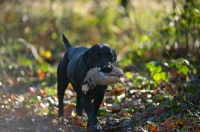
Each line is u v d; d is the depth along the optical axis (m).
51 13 20.20
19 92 12.99
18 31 19.23
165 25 15.96
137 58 15.75
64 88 10.08
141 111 10.07
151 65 11.13
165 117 9.02
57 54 19.09
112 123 9.44
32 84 14.27
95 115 8.66
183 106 9.38
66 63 9.86
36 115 9.63
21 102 10.70
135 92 11.34
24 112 9.71
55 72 15.44
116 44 20.53
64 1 21.67
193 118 8.41
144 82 11.70
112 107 10.51
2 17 19.11
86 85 8.15
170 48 14.70
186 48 13.54
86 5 23.44
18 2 19.48
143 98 10.92
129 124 9.09
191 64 12.33
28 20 19.81
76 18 21.61
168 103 9.35
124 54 17.73
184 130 7.88
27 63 15.62
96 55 8.29
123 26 22.45
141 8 22.52
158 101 10.22
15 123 9.20
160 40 14.80
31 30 19.56
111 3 23.17
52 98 11.02
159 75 11.04
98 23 22.16
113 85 8.02
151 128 8.32
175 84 11.74
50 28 20.05
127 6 22.09
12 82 13.98
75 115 10.12
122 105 10.68
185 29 13.09
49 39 19.95
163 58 14.88
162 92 10.93
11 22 19.25
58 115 9.99
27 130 8.84
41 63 16.22
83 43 21.52
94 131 8.34
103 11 22.33
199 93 9.73
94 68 8.05
